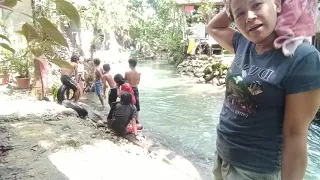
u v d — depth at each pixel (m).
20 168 2.68
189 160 3.00
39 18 0.68
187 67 8.72
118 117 3.96
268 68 0.84
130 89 4.14
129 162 2.98
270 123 0.87
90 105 5.69
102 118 4.85
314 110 0.79
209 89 7.29
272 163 0.90
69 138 3.57
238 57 0.99
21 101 5.26
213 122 4.60
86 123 4.37
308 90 0.77
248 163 0.93
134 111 4.07
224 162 1.02
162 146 3.53
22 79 5.98
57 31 0.70
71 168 2.74
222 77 7.89
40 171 2.63
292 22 0.81
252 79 0.87
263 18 0.82
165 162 3.02
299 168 0.83
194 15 8.16
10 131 3.72
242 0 0.84
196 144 3.58
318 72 0.77
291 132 0.83
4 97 5.50
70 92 6.23
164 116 5.03
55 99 5.57
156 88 7.02
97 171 2.71
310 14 0.81
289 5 0.82
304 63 0.77
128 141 3.76
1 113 4.48
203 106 5.58
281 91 0.82
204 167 2.86
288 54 0.80
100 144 3.48
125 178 2.60
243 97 0.91
